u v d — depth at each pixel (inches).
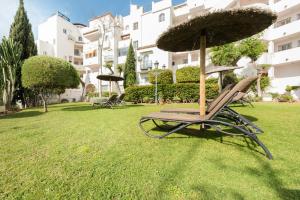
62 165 84.8
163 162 86.9
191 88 555.2
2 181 70.6
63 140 127.9
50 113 311.7
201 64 130.6
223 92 141.4
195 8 839.1
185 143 116.5
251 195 59.2
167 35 126.6
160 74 708.7
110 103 420.2
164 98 577.6
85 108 414.0
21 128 173.2
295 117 203.2
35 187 66.6
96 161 89.1
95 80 1141.7
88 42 1182.3
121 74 959.0
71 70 372.8
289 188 62.7
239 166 80.5
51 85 339.3
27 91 523.8
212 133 141.6
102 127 174.1
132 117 240.8
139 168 80.7
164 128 163.2
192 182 68.0
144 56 911.0
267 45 699.4
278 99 556.1
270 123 170.9
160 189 64.1
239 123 145.0
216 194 60.2
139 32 962.1
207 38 152.1
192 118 121.1
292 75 673.6
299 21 599.8
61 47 1154.7
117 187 66.0
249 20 106.1
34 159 92.4
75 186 67.0
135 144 116.5
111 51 1041.5
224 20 104.2
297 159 86.7
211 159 89.0
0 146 114.1
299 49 599.8
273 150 99.3
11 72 383.9
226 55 506.0
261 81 611.2
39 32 1225.4
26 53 549.3
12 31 535.5
